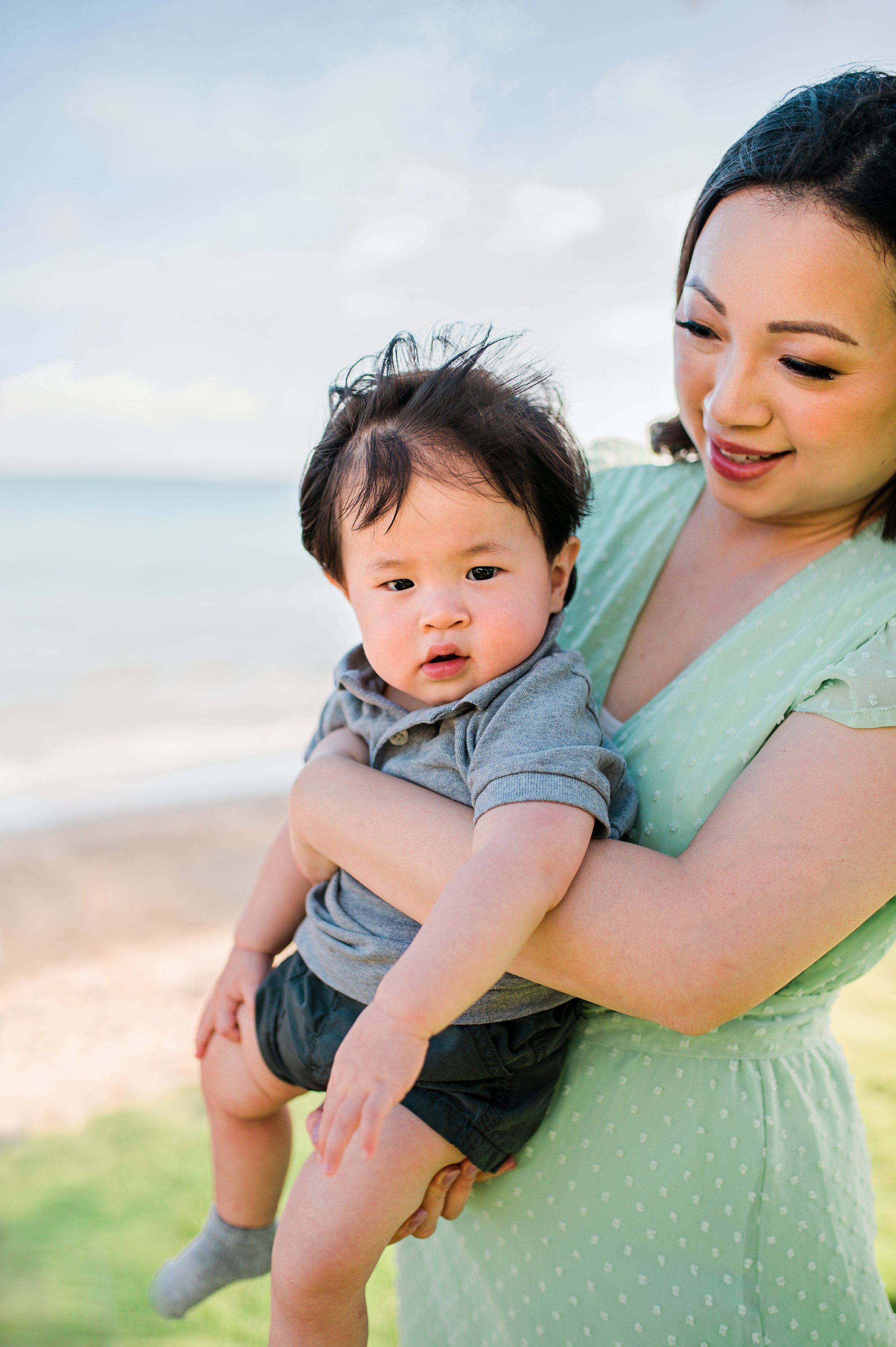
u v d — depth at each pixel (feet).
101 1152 10.05
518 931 3.12
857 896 3.18
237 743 35.94
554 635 4.23
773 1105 3.78
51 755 33.81
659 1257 3.71
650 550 4.66
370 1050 2.88
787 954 3.15
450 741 3.95
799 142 3.33
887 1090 10.55
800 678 3.62
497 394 4.12
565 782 3.45
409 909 3.65
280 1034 4.25
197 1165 9.93
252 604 58.29
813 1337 3.70
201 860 22.34
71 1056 12.66
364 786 3.91
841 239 3.22
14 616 54.39
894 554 3.78
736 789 3.42
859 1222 3.94
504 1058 3.77
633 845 3.45
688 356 3.83
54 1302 7.36
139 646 49.73
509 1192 4.01
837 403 3.41
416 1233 3.83
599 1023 4.00
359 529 3.98
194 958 16.40
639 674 4.42
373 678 4.48
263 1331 7.55
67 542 73.00
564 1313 3.85
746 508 3.85
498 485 3.90
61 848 23.36
